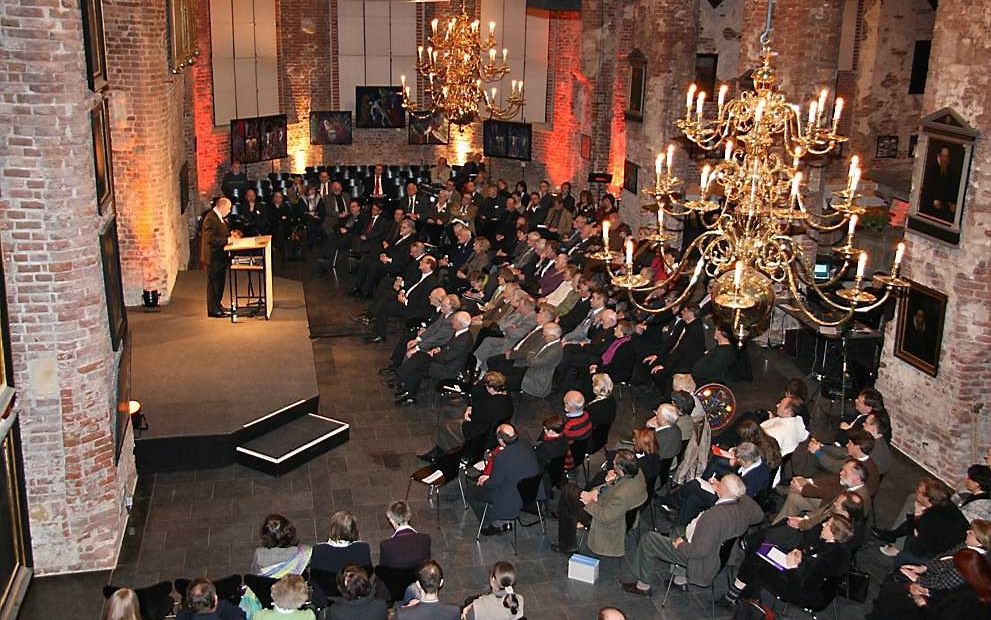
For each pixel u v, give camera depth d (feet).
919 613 25.27
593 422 34.81
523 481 30.81
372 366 47.70
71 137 26.22
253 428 37.42
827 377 44.52
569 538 31.24
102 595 28.50
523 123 80.12
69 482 28.66
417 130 83.10
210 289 48.32
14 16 24.88
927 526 27.27
